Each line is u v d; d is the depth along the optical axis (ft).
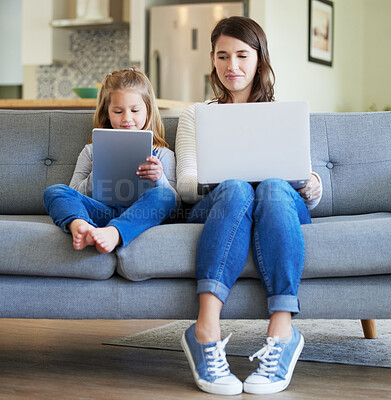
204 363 5.31
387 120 7.78
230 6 19.74
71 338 7.69
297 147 5.79
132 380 5.81
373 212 7.63
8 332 8.04
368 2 23.49
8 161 7.89
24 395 5.35
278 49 18.03
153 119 7.37
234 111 5.79
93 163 6.30
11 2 23.02
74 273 5.67
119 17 21.24
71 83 22.56
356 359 6.55
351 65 22.84
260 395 5.25
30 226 5.82
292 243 5.37
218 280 5.36
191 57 20.01
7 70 23.31
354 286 5.59
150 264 5.56
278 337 5.33
